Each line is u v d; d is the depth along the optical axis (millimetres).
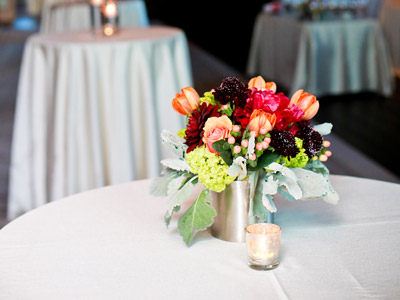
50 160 2887
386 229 1271
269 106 1134
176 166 1203
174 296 1023
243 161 1123
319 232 1265
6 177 3705
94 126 2789
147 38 2914
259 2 10273
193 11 11102
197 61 7836
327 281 1063
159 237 1259
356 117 4832
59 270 1129
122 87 2783
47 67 2836
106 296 1032
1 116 5180
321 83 5363
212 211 1180
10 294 1047
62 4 5520
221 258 1155
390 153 3963
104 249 1210
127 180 2842
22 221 1358
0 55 8281
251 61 6473
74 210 1420
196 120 1163
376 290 1033
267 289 1037
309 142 1164
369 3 6848
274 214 1354
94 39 2908
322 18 5371
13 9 11523
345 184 1551
